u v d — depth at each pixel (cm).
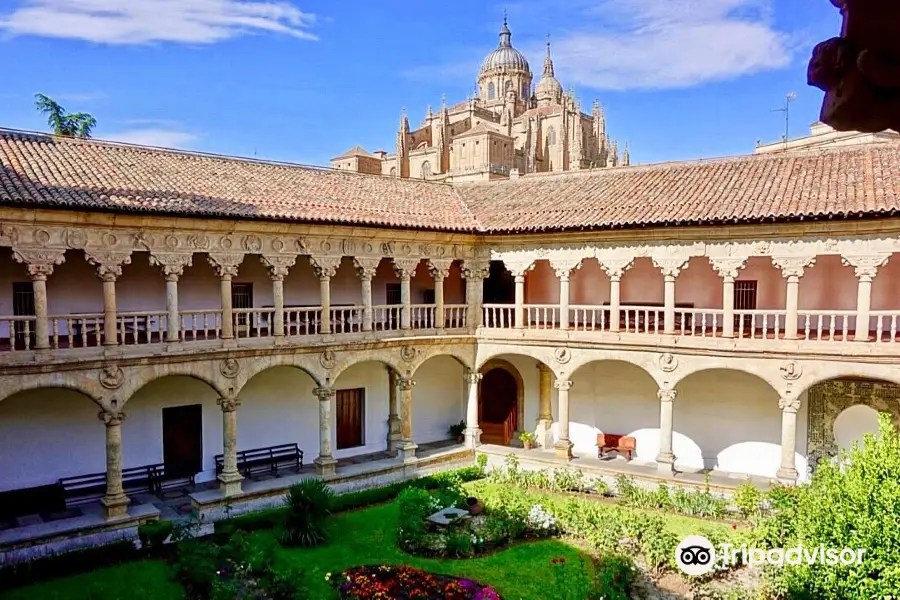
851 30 298
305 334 2514
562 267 2728
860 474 1463
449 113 8362
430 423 3250
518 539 2073
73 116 5300
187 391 2525
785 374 2331
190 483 2506
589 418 3009
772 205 2305
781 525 1762
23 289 2241
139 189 2200
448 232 2800
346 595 1664
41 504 2127
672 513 2308
